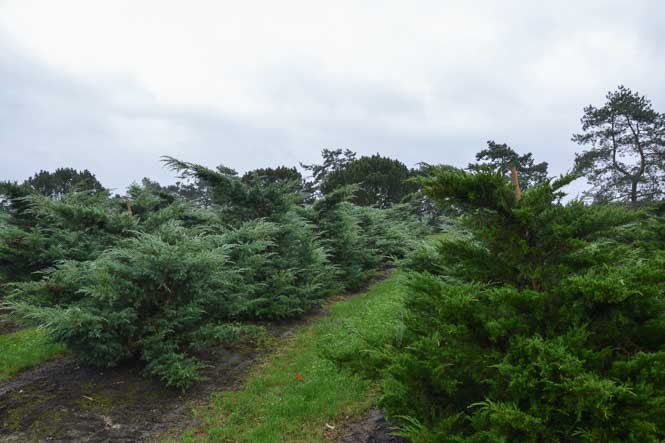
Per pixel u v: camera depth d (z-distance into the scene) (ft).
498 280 12.96
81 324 18.97
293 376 21.21
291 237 36.68
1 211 43.73
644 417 8.96
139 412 18.16
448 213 14.51
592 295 10.25
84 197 40.75
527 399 10.61
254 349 26.40
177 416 17.94
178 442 15.71
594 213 12.15
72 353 22.48
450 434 11.32
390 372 12.23
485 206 13.05
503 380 10.85
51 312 18.62
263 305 31.86
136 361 22.65
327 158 194.59
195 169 33.91
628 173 98.99
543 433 9.66
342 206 55.36
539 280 12.01
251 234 29.89
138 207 42.22
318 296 37.22
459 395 12.44
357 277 47.52
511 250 12.28
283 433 15.80
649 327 10.37
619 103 100.12
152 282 21.15
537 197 12.07
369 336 15.49
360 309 35.09
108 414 17.84
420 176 14.10
